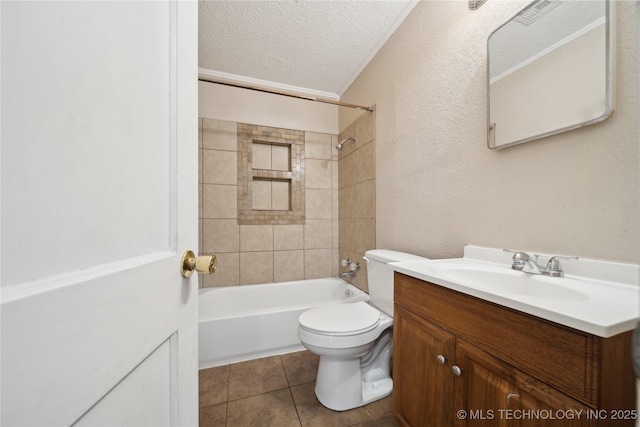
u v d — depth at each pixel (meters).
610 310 0.51
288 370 1.59
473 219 1.14
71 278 0.28
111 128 0.34
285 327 1.80
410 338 0.98
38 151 0.25
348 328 1.20
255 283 2.32
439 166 1.32
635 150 0.66
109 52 0.34
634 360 0.27
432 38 1.36
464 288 0.71
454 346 0.77
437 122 1.33
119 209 0.36
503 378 0.62
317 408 1.26
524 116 0.92
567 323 0.48
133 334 0.37
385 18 1.58
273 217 2.38
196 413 0.59
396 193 1.67
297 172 2.46
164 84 0.48
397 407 1.06
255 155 2.40
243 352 1.70
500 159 1.02
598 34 0.72
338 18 1.58
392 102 1.71
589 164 0.76
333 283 2.42
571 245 0.80
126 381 0.36
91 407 0.30
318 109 2.53
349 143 2.35
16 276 0.23
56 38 0.27
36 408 0.24
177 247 0.51
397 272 1.06
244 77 2.27
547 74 0.85
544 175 0.87
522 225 0.94
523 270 0.86
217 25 1.63
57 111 0.27
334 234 2.58
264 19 1.58
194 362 0.58
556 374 0.52
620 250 0.69
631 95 0.67
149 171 0.43
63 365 0.27
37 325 0.24
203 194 2.18
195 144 0.60
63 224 0.27
